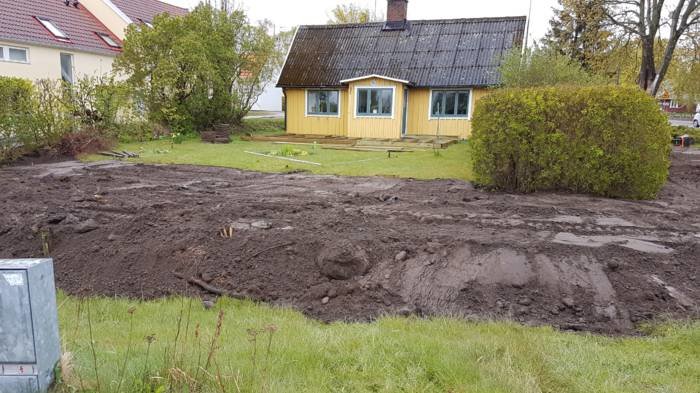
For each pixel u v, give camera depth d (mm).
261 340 3795
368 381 3170
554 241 5852
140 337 3949
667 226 6613
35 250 6609
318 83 22109
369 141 19453
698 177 11977
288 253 5930
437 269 5457
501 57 19484
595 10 23375
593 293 4930
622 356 3619
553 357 3543
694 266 5355
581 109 8656
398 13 23203
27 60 19125
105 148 16031
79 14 23625
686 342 3906
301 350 3539
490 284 5168
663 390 3104
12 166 13273
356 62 22500
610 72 25547
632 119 8422
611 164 8664
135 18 26234
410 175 11484
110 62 23000
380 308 5020
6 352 2598
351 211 7395
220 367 3117
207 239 6293
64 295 5570
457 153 15828
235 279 5691
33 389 2639
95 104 17188
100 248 6422
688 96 34812
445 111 21281
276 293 5457
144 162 13688
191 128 20969
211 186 9938
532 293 5031
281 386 2979
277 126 27047
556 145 8828
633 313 4652
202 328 4219
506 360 3410
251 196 8789
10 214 7508
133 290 5703
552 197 8719
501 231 6336
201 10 22094
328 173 11828
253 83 23453
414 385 3111
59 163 13742
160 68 19188
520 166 9133
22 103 14422
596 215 7293
